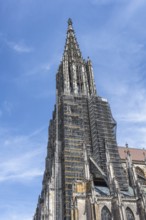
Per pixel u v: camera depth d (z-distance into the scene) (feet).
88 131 390.42
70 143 356.59
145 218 266.57
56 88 467.11
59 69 499.51
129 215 274.16
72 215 265.54
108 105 421.59
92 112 403.75
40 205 367.45
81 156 345.10
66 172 325.01
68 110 399.24
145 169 383.86
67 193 306.14
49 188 321.93
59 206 309.42
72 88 449.06
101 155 351.67
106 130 384.88
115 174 327.88
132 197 286.05
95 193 273.75
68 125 377.91
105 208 272.51
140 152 412.16
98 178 325.21
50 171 373.61
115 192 277.03
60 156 353.72
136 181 300.81
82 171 329.11
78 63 492.54
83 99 428.56
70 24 588.91
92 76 474.90
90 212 260.62
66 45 529.86
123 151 403.54
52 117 450.30
